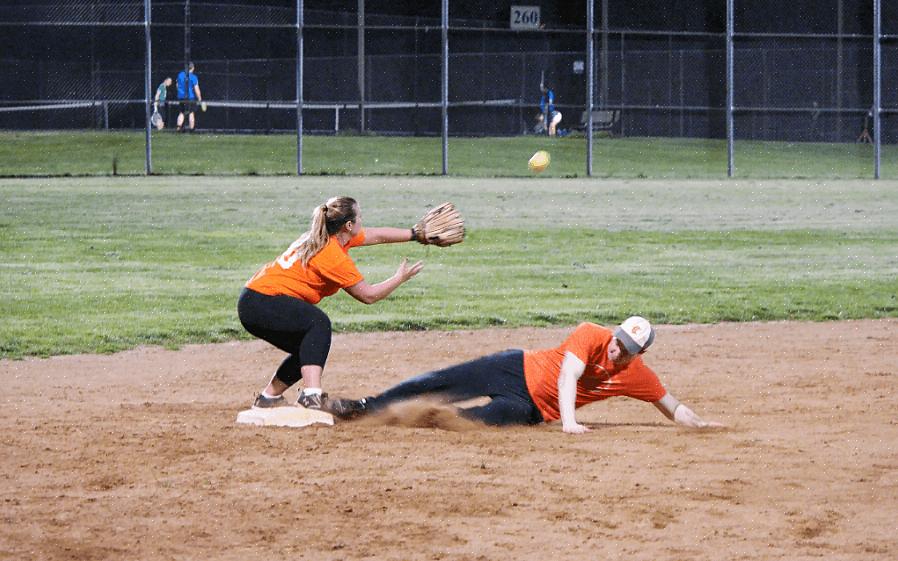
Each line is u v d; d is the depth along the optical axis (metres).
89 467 14.48
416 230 17.28
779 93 85.56
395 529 11.84
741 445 15.72
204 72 81.06
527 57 81.56
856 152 81.00
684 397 20.08
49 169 65.62
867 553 11.10
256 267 37.59
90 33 78.69
